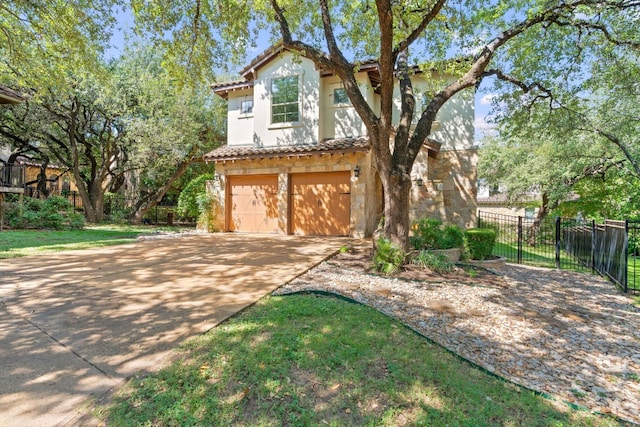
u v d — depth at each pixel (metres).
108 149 20.72
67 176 26.28
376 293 5.63
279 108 13.84
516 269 8.82
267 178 13.56
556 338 4.37
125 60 18.77
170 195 26.97
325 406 2.56
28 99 15.14
